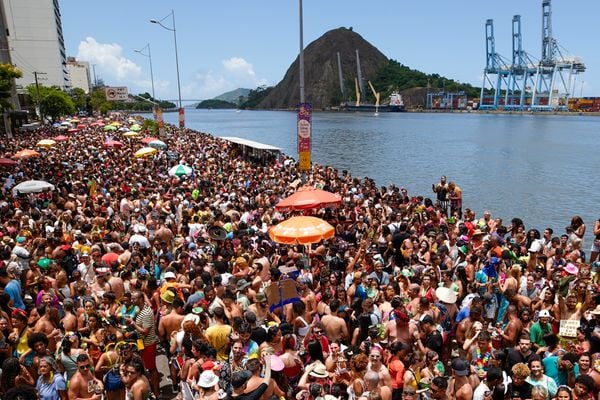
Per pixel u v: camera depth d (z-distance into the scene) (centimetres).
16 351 752
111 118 10431
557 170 4600
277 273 929
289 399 675
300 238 1023
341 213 1585
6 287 864
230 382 625
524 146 7069
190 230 1439
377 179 4197
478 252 1112
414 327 784
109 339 734
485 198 3294
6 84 4991
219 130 12375
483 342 754
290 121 17838
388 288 907
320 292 937
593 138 8444
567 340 757
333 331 793
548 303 878
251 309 845
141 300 815
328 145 7594
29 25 15400
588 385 608
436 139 8550
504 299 945
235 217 1586
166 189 2198
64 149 3784
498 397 636
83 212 1603
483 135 9444
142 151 2822
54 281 940
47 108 8300
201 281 886
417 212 1655
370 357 638
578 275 1020
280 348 711
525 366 643
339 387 649
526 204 3088
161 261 1125
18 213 1451
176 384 823
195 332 729
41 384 636
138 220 1544
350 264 1105
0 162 2189
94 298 898
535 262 1081
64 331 794
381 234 1398
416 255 1126
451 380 672
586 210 2905
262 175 2638
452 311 872
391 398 637
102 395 638
